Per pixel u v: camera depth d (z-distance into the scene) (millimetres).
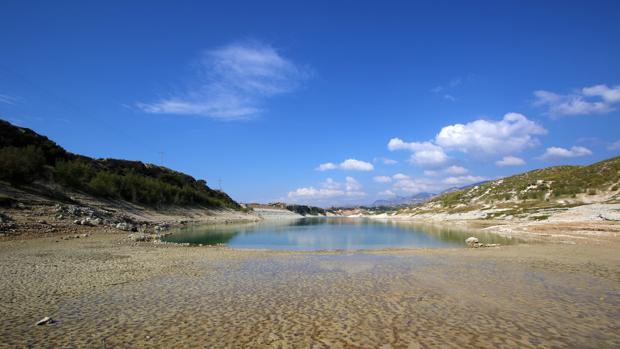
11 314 12859
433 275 20297
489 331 11156
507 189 136625
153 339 10734
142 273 20797
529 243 38906
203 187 174000
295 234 64688
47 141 85688
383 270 22297
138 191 93062
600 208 66625
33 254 26234
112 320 12398
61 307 13805
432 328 11500
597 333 10883
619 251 29219
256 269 22812
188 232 62594
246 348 10070
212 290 16875
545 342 10242
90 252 28531
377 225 104688
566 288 16625
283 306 14203
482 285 17500
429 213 162625
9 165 58156
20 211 44844
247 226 94312
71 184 72375
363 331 11328
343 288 17281
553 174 133500
